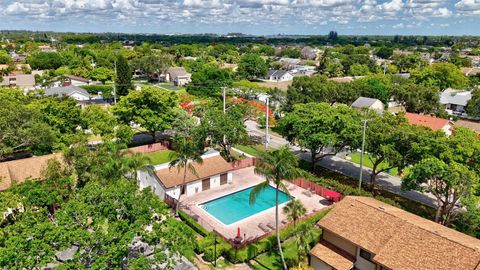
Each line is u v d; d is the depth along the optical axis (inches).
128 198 1087.6
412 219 1269.7
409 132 1678.2
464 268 986.1
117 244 938.7
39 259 905.5
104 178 1487.5
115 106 2554.1
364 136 1760.6
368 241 1181.7
